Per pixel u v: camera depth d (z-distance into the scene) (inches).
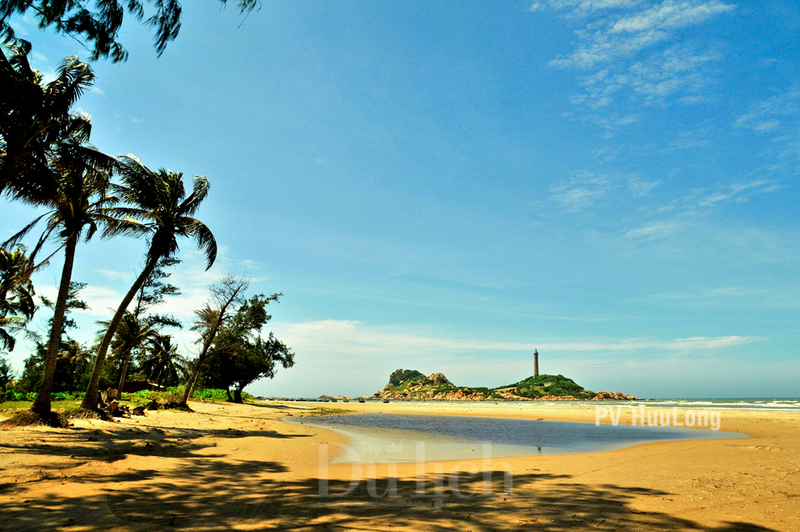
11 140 494.6
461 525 238.7
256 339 2272.4
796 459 496.1
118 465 396.5
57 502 267.4
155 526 227.6
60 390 1707.7
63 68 546.6
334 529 229.5
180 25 325.1
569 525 239.5
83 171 663.1
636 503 290.5
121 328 1432.1
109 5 331.6
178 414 1103.0
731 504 287.3
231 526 231.6
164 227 844.6
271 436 721.0
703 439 755.4
